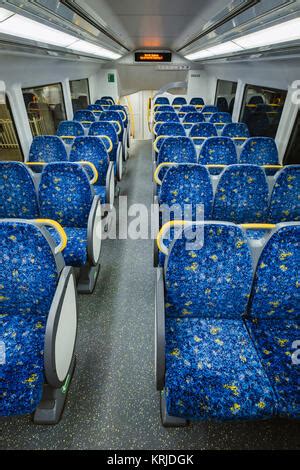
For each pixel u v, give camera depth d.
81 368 2.01
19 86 3.78
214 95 9.48
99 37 4.18
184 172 2.40
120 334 2.29
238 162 3.88
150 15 3.41
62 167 2.33
